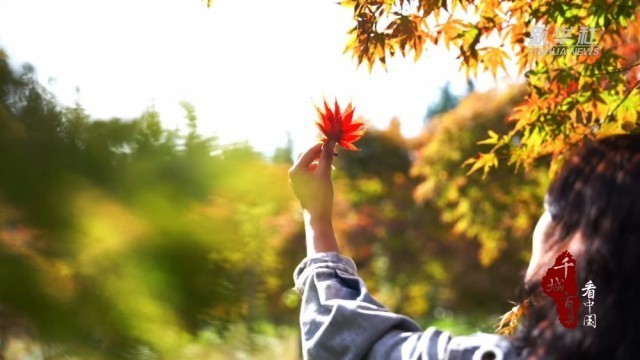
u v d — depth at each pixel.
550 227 0.93
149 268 1.48
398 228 16.73
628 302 0.86
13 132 1.52
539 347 0.90
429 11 2.54
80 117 1.58
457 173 13.62
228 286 1.58
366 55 2.58
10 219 1.50
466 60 2.69
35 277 1.47
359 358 1.03
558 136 2.79
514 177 12.63
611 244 0.87
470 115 13.81
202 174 1.51
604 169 0.90
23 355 1.56
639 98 2.70
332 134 1.26
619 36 2.72
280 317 9.97
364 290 1.09
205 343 1.59
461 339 0.99
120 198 1.49
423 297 17.06
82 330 1.50
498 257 15.18
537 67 2.78
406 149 17.47
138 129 1.55
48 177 1.49
